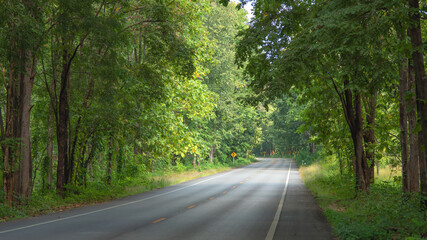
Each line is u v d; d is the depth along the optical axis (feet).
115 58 61.77
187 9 79.66
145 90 74.43
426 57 44.45
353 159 79.20
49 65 69.26
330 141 86.89
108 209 49.44
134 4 71.77
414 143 49.93
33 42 47.75
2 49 47.26
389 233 29.58
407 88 51.21
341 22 33.63
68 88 66.33
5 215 43.52
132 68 74.79
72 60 63.98
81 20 53.52
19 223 37.32
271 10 49.52
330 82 62.44
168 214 43.86
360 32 33.06
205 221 38.19
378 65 38.63
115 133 75.82
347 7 33.17
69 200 60.03
